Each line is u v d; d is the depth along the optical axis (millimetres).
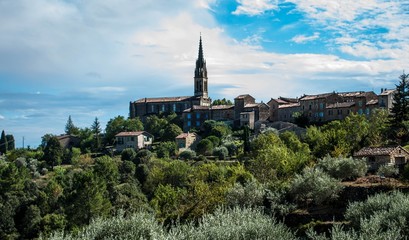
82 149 180000
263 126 158875
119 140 170750
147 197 101875
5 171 100250
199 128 187250
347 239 28359
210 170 99562
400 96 105875
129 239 27828
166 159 134500
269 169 79062
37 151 177750
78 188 82000
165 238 25797
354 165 64562
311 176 57562
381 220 33250
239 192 58281
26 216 87062
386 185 56281
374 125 100750
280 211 54750
